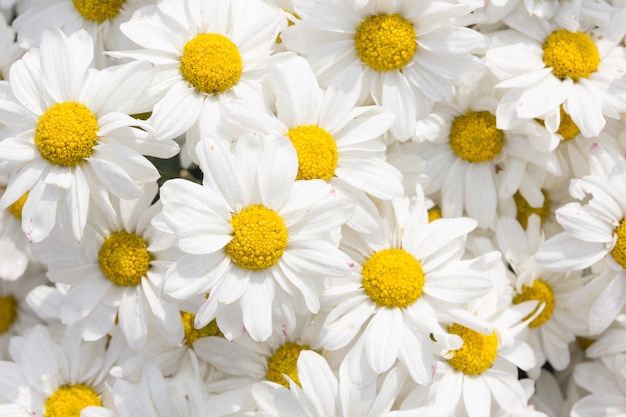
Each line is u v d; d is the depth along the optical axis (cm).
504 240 44
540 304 45
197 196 39
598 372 45
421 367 41
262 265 40
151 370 42
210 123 41
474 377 43
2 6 47
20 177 40
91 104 41
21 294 49
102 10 44
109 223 43
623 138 44
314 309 40
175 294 39
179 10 42
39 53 41
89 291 43
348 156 42
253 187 40
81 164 41
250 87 42
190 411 42
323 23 42
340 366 42
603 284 44
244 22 42
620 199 43
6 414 43
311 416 41
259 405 41
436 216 45
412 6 42
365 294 42
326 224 40
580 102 43
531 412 43
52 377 44
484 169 45
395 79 43
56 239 43
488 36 43
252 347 43
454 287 42
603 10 44
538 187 44
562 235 43
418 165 43
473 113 44
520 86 43
